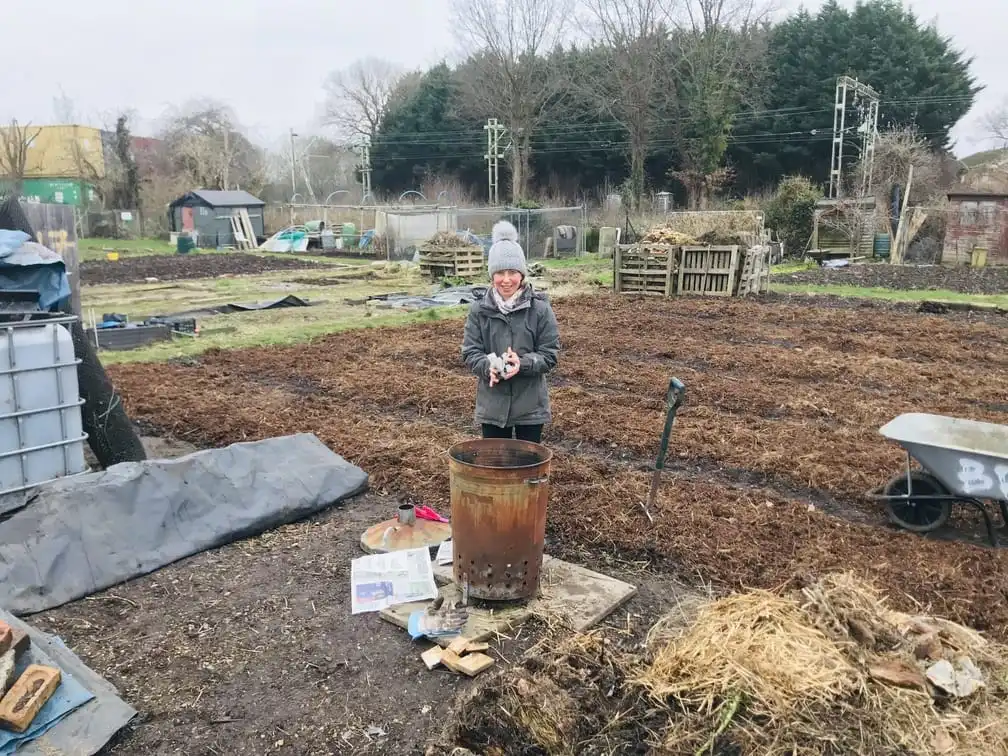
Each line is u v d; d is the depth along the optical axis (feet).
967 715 10.30
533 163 191.11
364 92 226.99
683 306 55.01
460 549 13.83
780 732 9.77
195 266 97.96
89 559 14.79
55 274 18.54
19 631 11.05
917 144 117.39
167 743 10.57
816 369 34.14
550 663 11.10
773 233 110.22
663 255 60.85
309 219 159.22
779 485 20.72
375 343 41.11
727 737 9.84
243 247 138.10
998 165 144.25
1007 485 15.83
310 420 25.88
